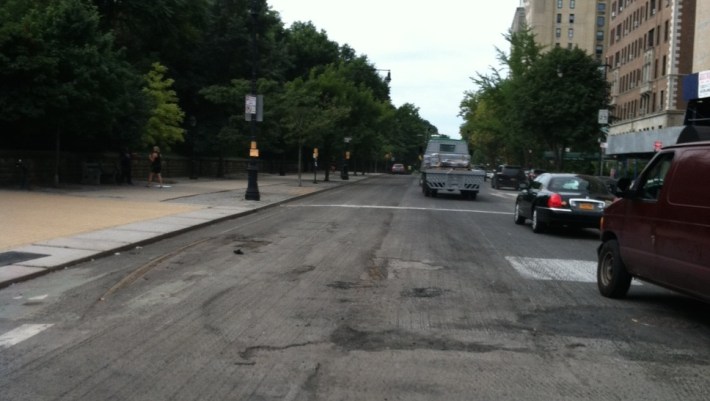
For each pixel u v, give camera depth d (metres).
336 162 75.50
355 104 51.19
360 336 6.69
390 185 46.75
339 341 6.50
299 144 38.09
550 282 9.93
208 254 12.02
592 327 7.26
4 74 21.59
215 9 42.62
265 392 5.10
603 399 5.07
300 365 5.75
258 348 6.23
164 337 6.56
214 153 43.06
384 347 6.32
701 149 7.16
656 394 5.20
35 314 7.44
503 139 64.81
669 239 7.34
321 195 32.25
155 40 38.62
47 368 5.60
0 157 23.86
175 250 12.45
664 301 8.70
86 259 10.96
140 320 7.21
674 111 59.22
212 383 5.29
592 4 128.75
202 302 8.09
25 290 8.70
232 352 6.10
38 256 10.80
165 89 35.66
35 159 25.64
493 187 50.34
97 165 28.48
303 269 10.53
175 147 42.69
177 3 35.31
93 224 15.10
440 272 10.52
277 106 37.88
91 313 7.50
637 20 70.31
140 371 5.55
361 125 52.25
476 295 8.82
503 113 61.09
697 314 7.98
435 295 8.75
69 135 27.94
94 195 23.19
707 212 6.69
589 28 129.00
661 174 7.99
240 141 38.97
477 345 6.46
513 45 58.44
